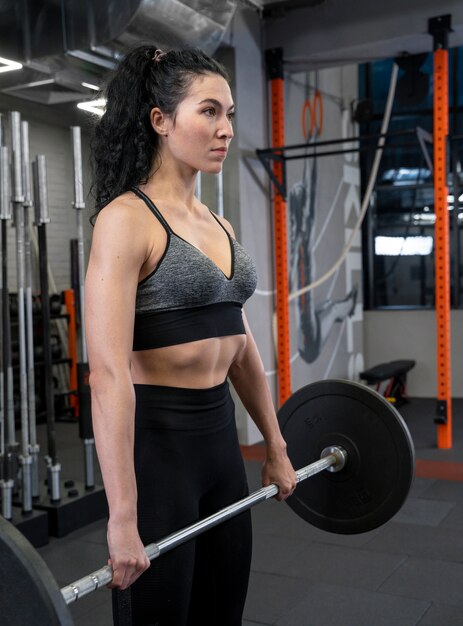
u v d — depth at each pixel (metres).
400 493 1.45
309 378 5.32
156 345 1.12
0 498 2.94
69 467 3.97
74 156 3.10
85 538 2.94
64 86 3.74
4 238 2.81
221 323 1.18
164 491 1.13
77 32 3.25
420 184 6.02
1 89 3.80
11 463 2.88
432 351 6.11
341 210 5.95
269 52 4.58
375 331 6.35
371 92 6.36
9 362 2.85
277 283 4.71
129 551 0.99
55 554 2.77
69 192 5.87
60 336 5.78
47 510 2.97
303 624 2.15
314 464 1.46
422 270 6.31
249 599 2.33
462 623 2.12
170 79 1.12
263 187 4.64
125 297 1.05
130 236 1.06
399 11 4.18
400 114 6.29
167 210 1.14
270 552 2.75
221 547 1.27
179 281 1.11
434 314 6.09
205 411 1.18
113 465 0.99
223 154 1.14
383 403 1.45
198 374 1.17
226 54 4.34
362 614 2.20
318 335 5.47
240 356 1.33
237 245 1.27
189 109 1.11
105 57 3.35
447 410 4.28
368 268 6.42
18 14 3.29
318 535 2.93
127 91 1.16
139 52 1.17
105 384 1.01
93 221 1.22
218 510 1.25
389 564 2.60
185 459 1.15
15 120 2.84
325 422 1.55
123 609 1.12
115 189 1.17
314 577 2.50
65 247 5.90
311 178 5.37
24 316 2.99
